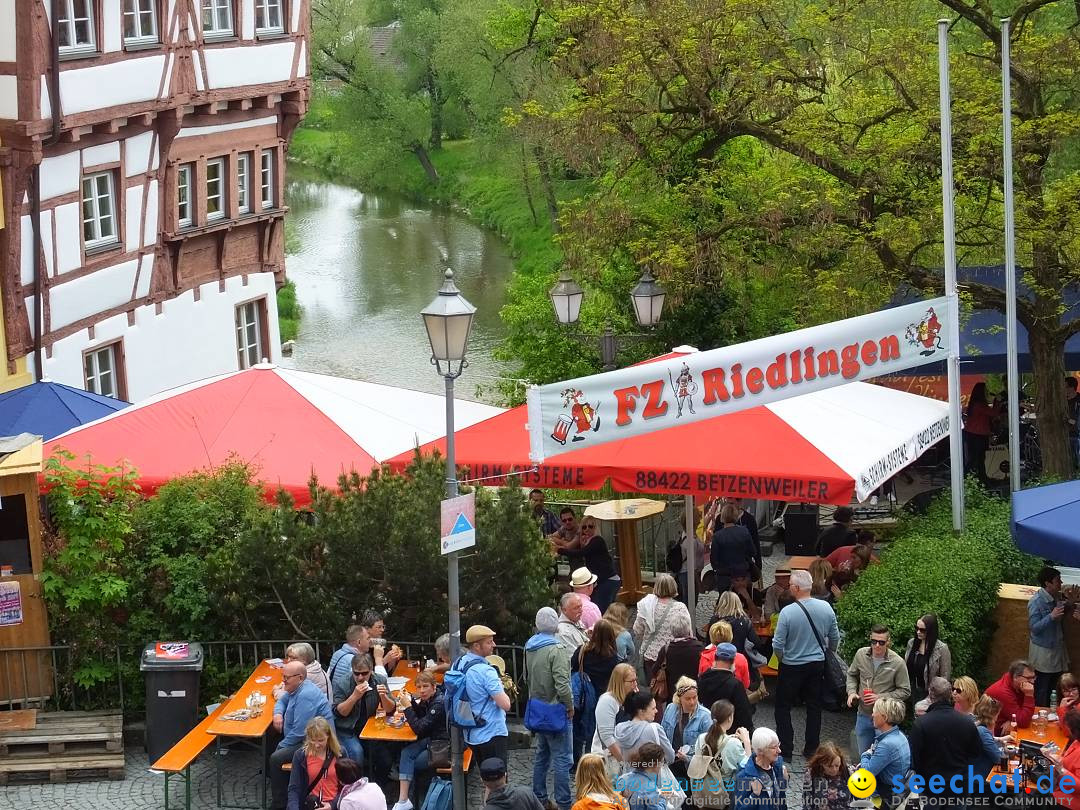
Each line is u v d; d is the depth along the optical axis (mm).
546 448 17203
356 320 58625
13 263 27594
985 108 25703
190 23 32375
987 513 21438
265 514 18672
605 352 24734
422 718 15633
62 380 29234
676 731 15273
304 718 15477
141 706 18422
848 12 28031
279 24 36031
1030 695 15984
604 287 30859
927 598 17906
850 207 27562
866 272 27438
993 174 26312
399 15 98438
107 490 18828
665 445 19094
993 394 32969
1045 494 17062
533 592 18297
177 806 16203
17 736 17250
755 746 14031
